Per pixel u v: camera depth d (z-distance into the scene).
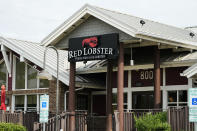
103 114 24.20
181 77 20.41
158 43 19.11
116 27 18.31
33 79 25.34
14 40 26.14
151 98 21.50
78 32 20.11
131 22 19.02
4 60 26.47
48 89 24.08
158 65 19.53
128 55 22.95
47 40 20.75
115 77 23.30
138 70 22.20
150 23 21.05
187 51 21.44
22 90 25.59
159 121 16.42
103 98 24.38
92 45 19.22
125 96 22.73
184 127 16.44
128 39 18.30
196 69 16.75
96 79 24.23
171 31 21.03
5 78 26.78
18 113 20.97
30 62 25.05
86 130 20.36
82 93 24.33
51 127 19.22
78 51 19.75
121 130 18.17
